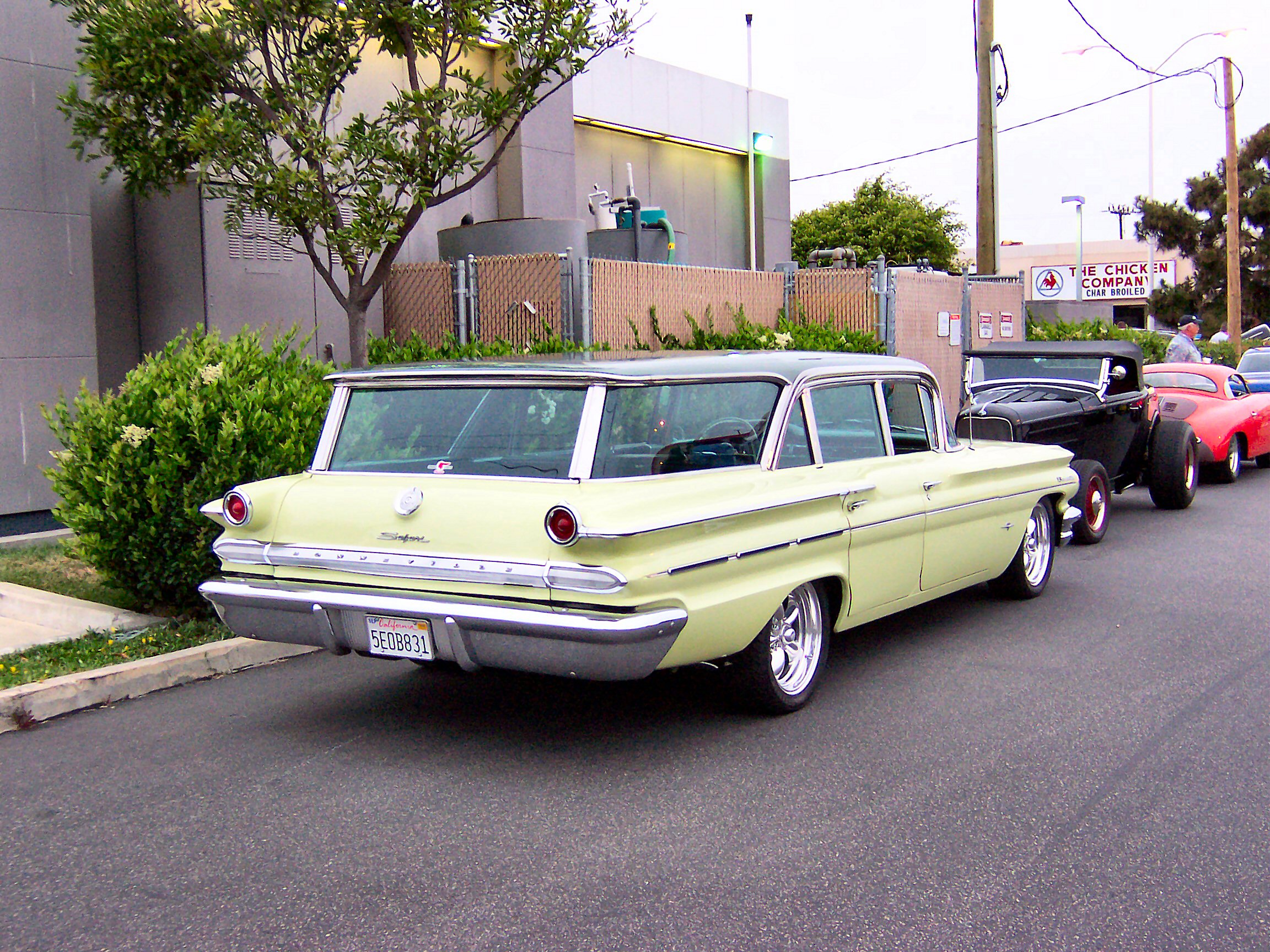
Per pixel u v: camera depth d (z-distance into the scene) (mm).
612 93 18000
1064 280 63688
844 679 6098
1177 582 8609
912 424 6562
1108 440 10852
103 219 11406
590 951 3316
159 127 9312
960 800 4422
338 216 9492
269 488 5203
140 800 4488
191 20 9039
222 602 5223
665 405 4973
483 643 4602
